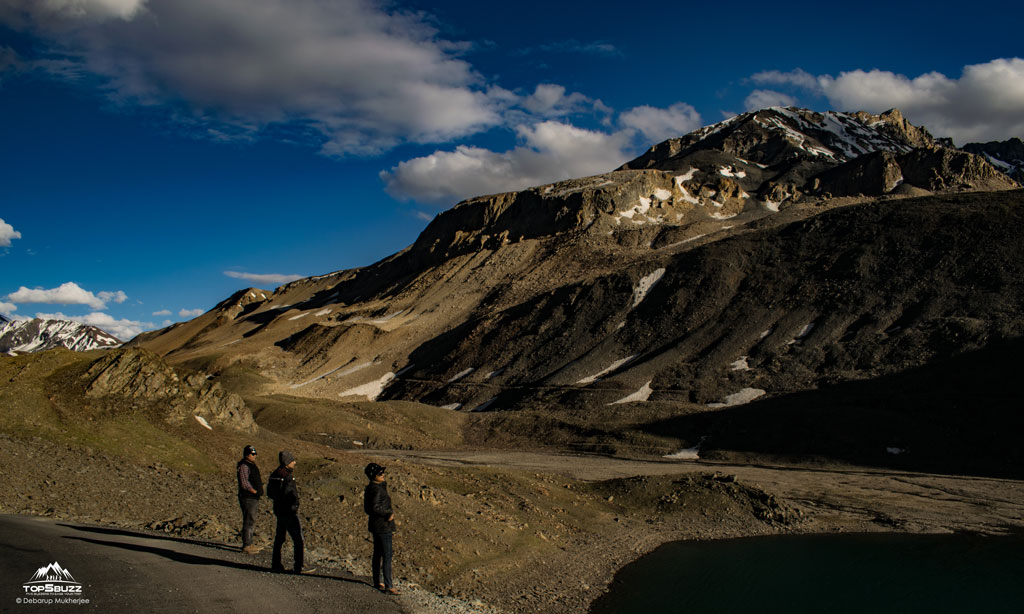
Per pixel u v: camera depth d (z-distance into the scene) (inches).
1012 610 927.7
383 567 573.0
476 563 876.6
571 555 1051.3
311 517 866.8
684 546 1227.2
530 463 2433.6
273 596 472.4
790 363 3147.1
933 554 1235.9
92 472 852.0
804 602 938.1
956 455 2202.3
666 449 2623.0
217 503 860.0
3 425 916.0
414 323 5940.0
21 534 521.3
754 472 2204.7
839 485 1961.1
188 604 410.9
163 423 1132.5
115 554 500.7
